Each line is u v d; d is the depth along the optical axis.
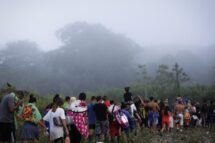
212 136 18.94
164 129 20.75
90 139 13.33
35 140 9.82
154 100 19.73
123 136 14.54
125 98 16.33
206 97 43.22
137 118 16.25
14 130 9.98
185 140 16.78
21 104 10.02
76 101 11.40
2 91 17.06
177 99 22.45
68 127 11.13
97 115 13.03
